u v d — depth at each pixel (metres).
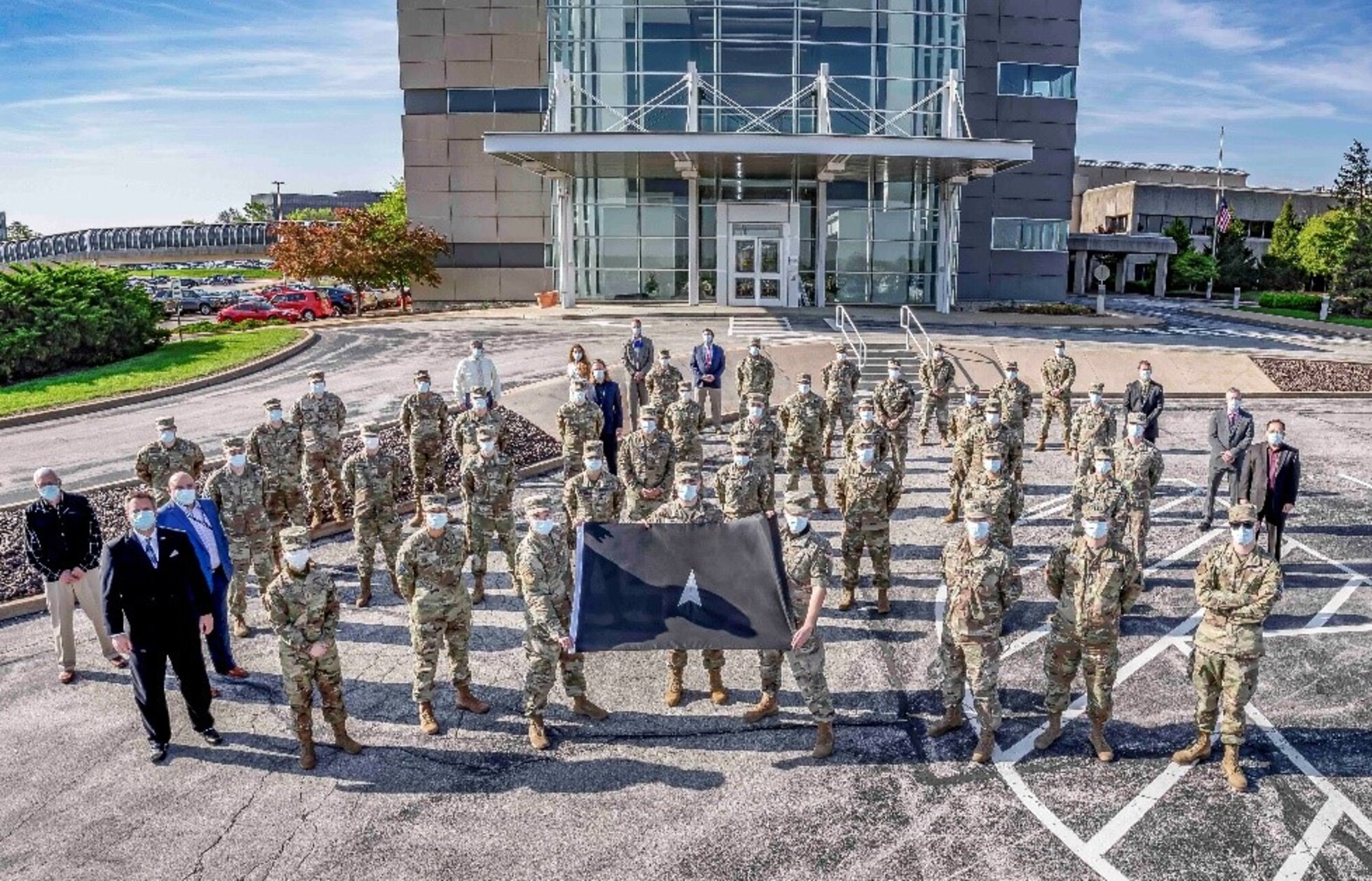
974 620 8.07
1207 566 7.91
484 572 12.05
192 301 52.19
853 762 8.19
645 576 8.50
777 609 8.25
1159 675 9.75
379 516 11.51
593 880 6.68
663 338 28.70
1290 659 10.06
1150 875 6.74
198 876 6.78
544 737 8.43
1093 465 11.80
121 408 21.84
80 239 85.69
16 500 15.26
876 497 10.89
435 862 6.90
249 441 12.38
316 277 40.31
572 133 28.59
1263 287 67.44
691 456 15.08
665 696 9.35
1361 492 16.30
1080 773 8.04
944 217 36.81
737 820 7.37
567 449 14.65
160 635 8.15
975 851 7.00
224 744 8.59
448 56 40.97
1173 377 26.61
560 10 36.12
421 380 14.45
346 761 8.27
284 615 7.93
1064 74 43.44
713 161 31.53
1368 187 50.94
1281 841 7.11
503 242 42.28
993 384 25.97
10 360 24.45
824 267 38.00
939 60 37.12
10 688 9.68
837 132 36.78
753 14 35.88
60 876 6.79
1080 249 60.00
